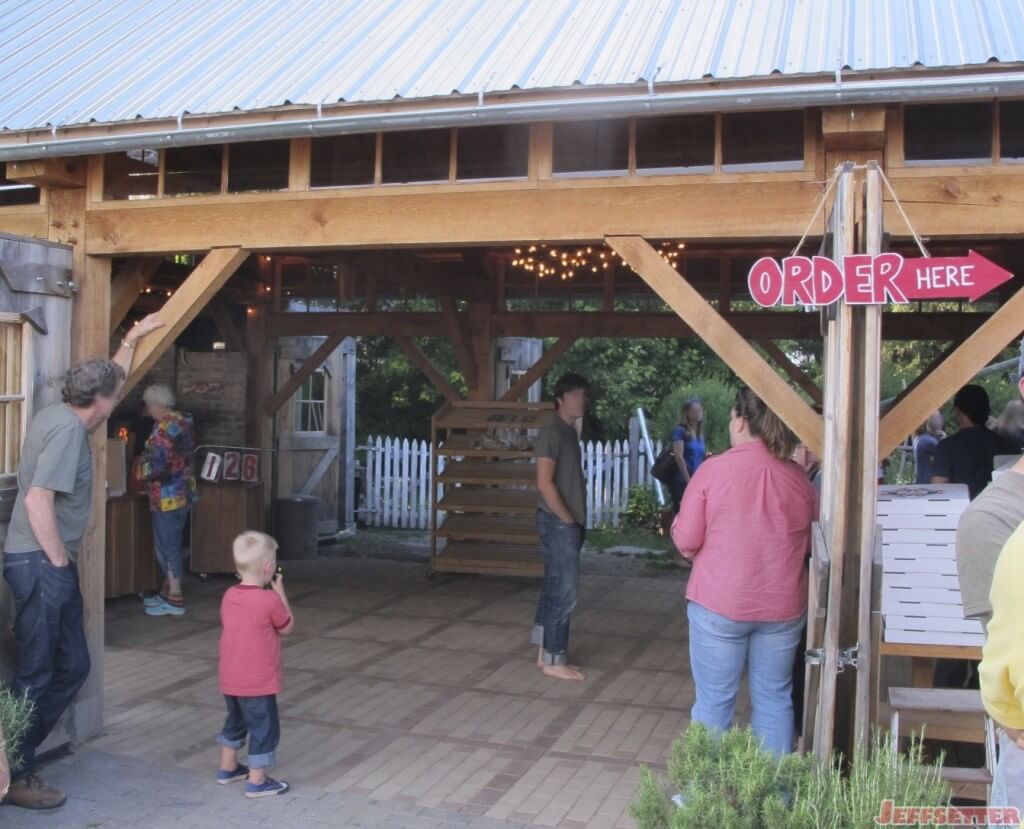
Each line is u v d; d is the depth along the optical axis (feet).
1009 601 6.53
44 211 16.80
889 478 49.19
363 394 64.34
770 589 12.41
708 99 12.23
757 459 12.62
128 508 27.30
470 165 15.99
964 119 13.43
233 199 15.66
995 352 11.57
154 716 17.88
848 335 10.68
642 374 64.49
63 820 13.41
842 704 11.36
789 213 13.10
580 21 15.70
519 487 33.40
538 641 22.91
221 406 34.45
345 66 15.31
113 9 21.30
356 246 15.15
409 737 17.06
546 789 14.76
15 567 13.88
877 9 13.88
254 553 14.44
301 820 13.53
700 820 9.04
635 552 39.09
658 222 13.58
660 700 19.34
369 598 28.96
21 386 15.21
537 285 35.35
